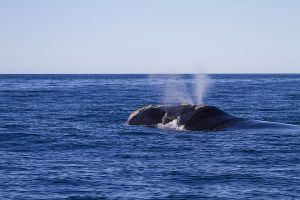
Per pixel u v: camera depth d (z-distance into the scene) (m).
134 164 30.77
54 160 32.19
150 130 45.50
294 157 32.53
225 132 43.25
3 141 40.12
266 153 33.97
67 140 40.47
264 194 23.98
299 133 42.16
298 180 26.48
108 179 26.95
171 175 27.80
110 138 41.34
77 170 29.08
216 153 34.25
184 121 45.53
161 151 35.25
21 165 30.56
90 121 55.03
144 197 23.66
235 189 24.89
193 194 24.08
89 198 23.52
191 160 31.91
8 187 25.38
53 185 25.75
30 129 47.69
